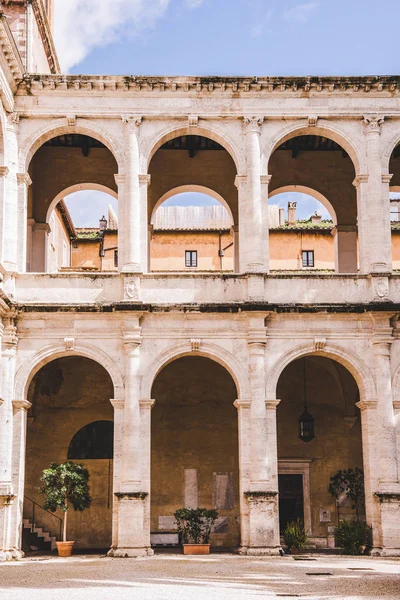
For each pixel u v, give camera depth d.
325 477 42.53
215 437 42.22
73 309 34.94
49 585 23.59
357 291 35.97
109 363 34.97
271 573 26.61
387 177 36.91
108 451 42.06
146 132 37.03
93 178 42.03
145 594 21.42
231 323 35.34
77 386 42.47
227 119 37.28
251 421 34.47
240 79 36.97
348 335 35.53
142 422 34.47
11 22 38.56
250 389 34.78
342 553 34.62
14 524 33.47
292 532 35.22
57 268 53.41
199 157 42.34
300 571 27.28
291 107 37.25
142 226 36.31
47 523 41.06
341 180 42.66
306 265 58.38
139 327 34.97
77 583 24.02
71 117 36.75
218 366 42.78
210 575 25.97
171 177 42.12
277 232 58.59
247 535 33.78
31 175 41.78
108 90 37.06
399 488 34.12
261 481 33.88
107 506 41.50
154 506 41.31
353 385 43.00
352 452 42.81
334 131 37.28
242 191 36.66
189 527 34.41
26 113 36.69
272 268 58.16
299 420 41.41
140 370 34.84
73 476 34.41
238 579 24.86
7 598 20.72
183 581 24.33
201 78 36.94
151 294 35.62
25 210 36.31
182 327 35.28
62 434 42.06
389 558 32.59
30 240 41.28
